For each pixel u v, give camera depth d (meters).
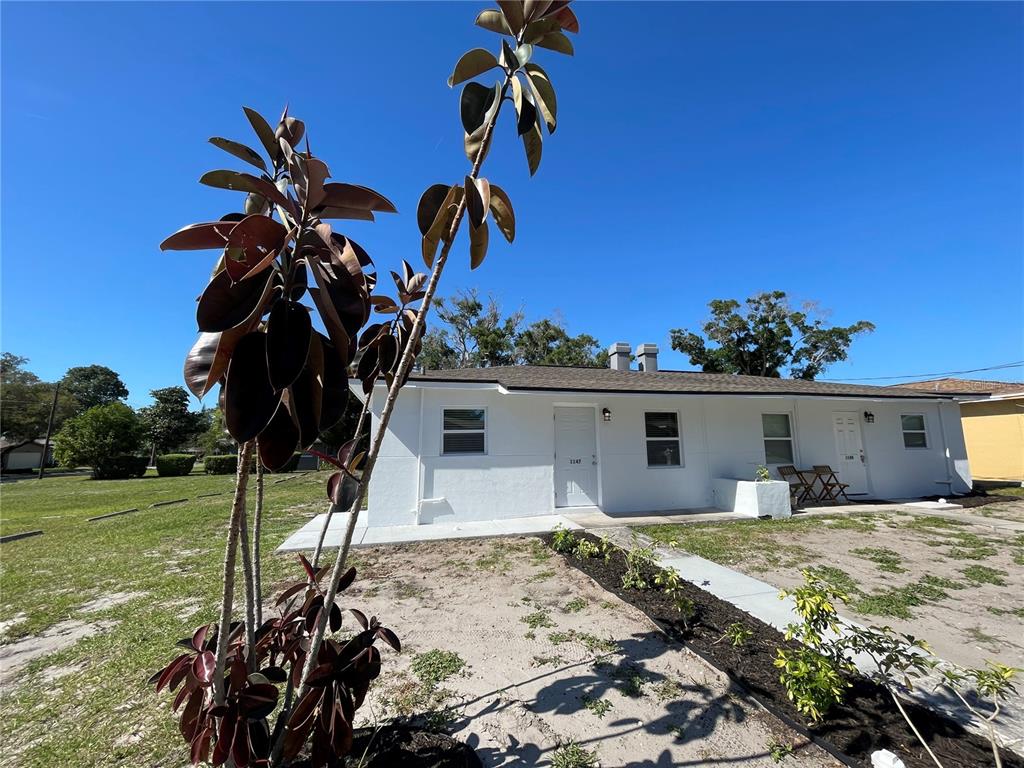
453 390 8.45
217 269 1.74
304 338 1.30
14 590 5.21
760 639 3.33
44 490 19.94
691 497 9.65
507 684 2.87
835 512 9.03
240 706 1.46
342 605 4.34
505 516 8.44
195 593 4.87
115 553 6.96
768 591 4.44
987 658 3.14
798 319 27.27
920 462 11.27
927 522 8.05
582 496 9.12
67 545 7.61
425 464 8.15
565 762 2.15
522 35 1.88
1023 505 9.71
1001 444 15.55
